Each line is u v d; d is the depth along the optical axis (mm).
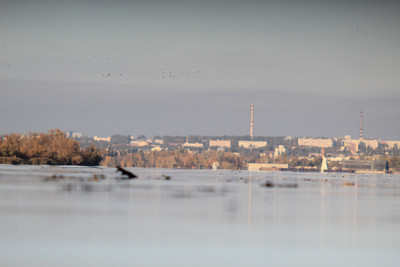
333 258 196875
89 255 193375
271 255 199375
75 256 191500
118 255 194375
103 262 185000
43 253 194625
